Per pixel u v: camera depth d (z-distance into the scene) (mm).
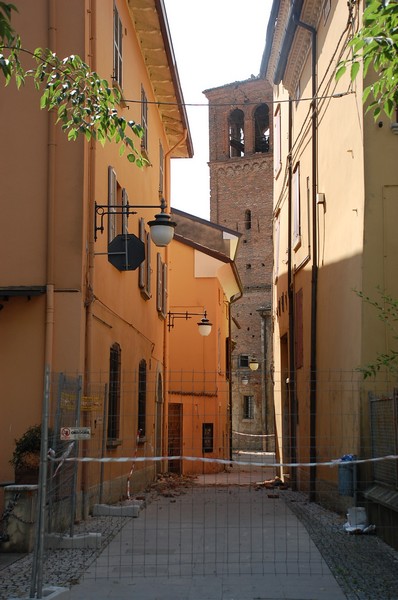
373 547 11109
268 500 18469
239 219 67188
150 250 22938
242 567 9836
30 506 10711
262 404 63844
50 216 13875
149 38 20688
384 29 8688
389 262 13680
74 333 13625
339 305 15570
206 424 32719
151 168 23281
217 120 68250
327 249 17016
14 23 14258
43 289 13648
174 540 11992
